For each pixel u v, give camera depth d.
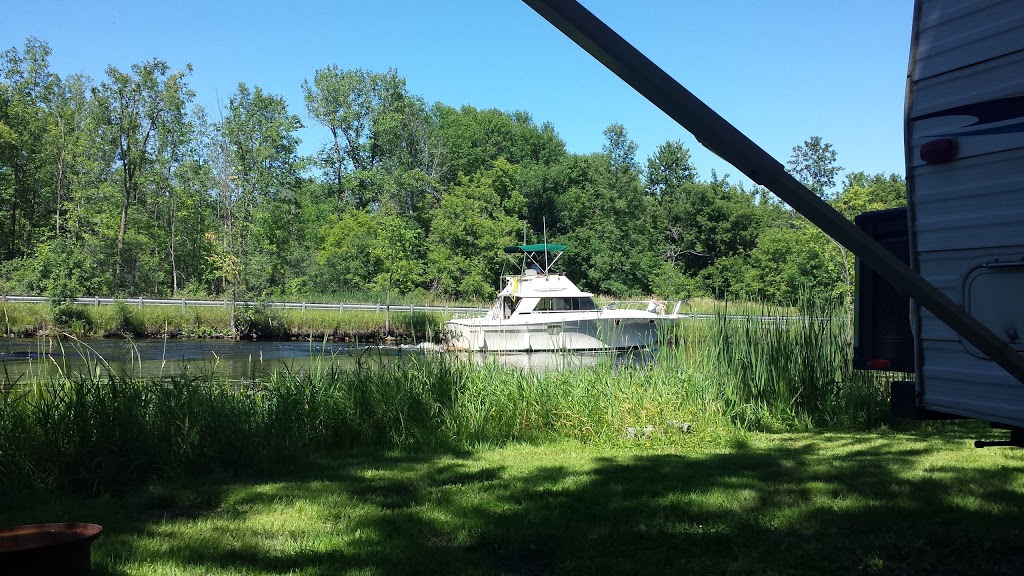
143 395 6.37
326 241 46.53
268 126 40.59
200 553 3.75
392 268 40.78
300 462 6.29
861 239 1.72
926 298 1.85
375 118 60.78
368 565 3.59
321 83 60.31
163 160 42.81
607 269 55.94
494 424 7.93
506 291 21.64
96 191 41.47
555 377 8.71
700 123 1.45
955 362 3.43
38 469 5.38
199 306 27.16
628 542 3.98
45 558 2.82
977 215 3.25
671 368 8.84
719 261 59.00
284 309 27.75
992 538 3.90
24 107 45.88
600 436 7.66
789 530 4.16
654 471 5.93
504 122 70.81
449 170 66.81
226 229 31.83
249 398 7.26
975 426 8.43
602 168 61.19
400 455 6.92
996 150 3.16
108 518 4.45
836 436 7.92
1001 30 3.13
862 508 4.59
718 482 5.44
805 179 75.38
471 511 4.65
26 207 46.81
